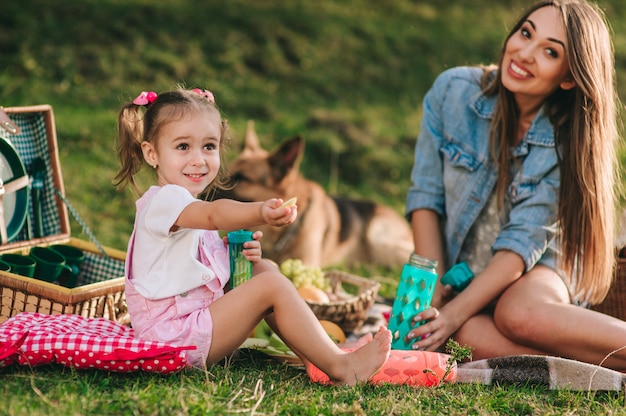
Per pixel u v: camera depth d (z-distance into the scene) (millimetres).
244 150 5152
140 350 2326
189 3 8594
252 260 2672
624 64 8852
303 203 4938
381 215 5363
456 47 8891
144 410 2088
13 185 3143
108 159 5891
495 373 2672
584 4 3209
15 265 2988
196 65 7625
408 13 9453
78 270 3291
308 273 3648
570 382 2602
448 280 3225
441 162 3516
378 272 4934
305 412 2225
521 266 3127
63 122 6238
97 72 7094
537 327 2877
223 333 2490
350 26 8914
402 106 7852
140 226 2541
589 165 3152
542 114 3271
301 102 7555
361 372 2525
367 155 6848
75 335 2350
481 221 3391
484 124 3400
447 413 2344
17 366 2355
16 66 6852
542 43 3113
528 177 3234
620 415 2381
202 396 2242
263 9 8852
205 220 2363
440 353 2879
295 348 2537
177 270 2496
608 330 2793
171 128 2584
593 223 3146
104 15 7875
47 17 7559
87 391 2182
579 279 3197
